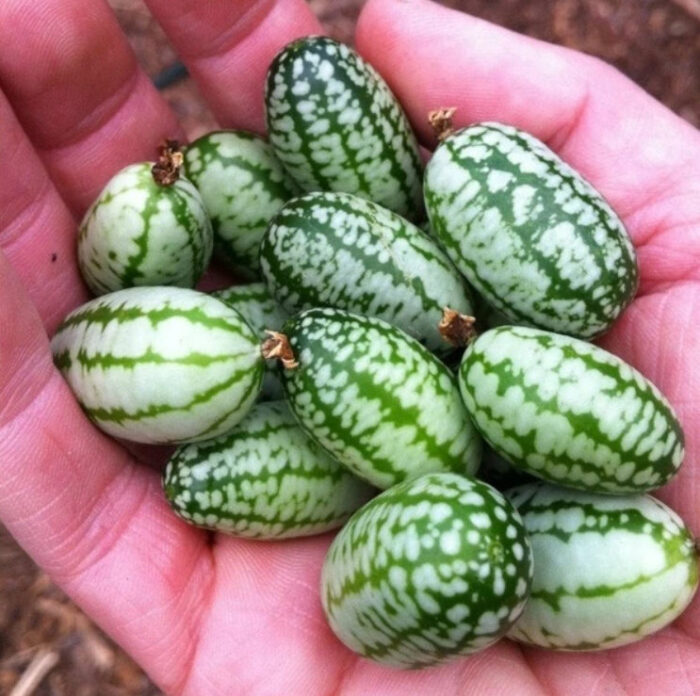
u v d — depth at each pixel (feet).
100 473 0.35
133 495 0.36
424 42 0.41
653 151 0.41
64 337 0.35
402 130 0.39
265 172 0.40
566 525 0.31
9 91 0.38
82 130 0.41
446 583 0.27
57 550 0.34
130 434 0.33
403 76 0.42
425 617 0.28
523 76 0.41
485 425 0.32
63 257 0.39
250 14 0.42
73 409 0.33
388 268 0.36
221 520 0.34
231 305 0.35
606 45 0.72
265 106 0.38
